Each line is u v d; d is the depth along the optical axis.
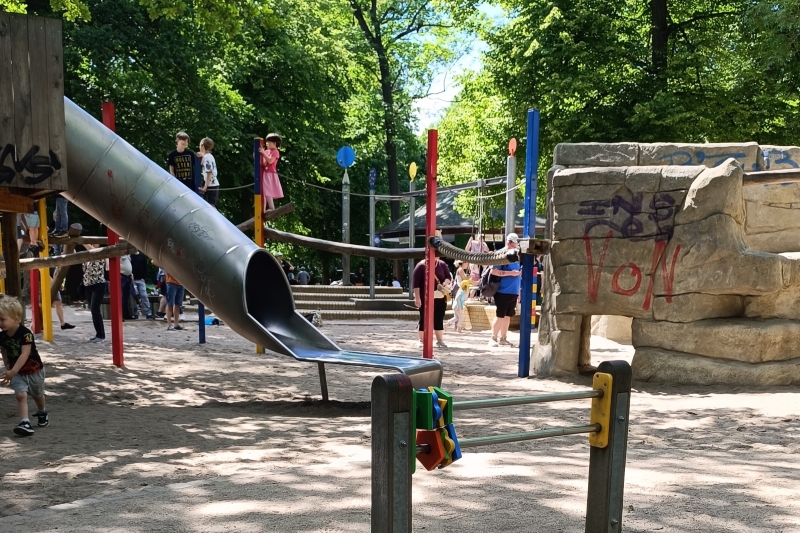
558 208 11.18
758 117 22.53
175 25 27.19
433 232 12.56
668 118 22.09
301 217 38.31
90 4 25.69
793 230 11.41
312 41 32.22
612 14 24.72
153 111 27.61
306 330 9.73
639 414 8.16
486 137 29.23
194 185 13.66
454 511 4.52
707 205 10.12
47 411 8.07
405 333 18.09
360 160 40.97
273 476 5.42
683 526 4.26
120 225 9.56
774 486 5.12
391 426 3.27
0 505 4.86
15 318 6.93
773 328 9.91
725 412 8.22
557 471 5.54
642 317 10.60
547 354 11.44
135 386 9.86
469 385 10.41
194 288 9.34
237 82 30.53
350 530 4.16
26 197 8.44
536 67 24.66
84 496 5.09
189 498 4.84
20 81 7.79
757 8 20.98
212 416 8.12
